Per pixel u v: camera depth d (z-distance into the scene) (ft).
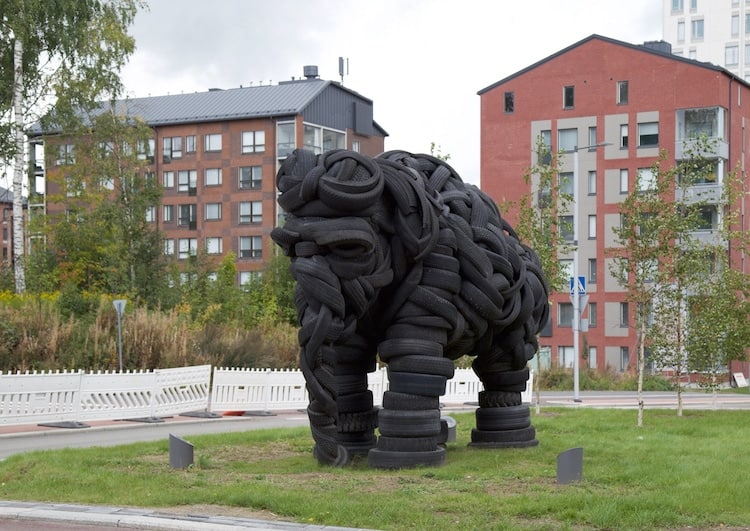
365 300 38.06
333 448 39.88
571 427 59.47
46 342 82.07
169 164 212.64
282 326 118.21
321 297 36.86
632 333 179.93
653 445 48.70
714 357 71.77
